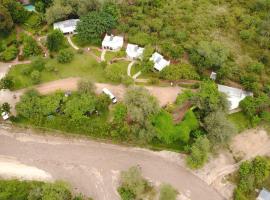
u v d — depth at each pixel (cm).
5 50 10394
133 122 8862
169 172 8494
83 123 8881
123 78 9688
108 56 10419
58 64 10212
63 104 9356
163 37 10850
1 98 9544
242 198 7944
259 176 8225
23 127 9119
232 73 9900
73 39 10888
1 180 8238
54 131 9056
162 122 8688
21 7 11100
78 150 8831
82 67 10162
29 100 9088
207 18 11531
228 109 9000
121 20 11194
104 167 8556
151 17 11462
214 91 9006
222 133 8362
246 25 11281
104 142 8956
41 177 8369
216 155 8738
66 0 11119
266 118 9131
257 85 9525
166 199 7775
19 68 10138
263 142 8988
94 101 9144
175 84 9825
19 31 11075
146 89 9100
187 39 10819
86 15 10562
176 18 11438
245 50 10675
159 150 8812
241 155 8738
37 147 8881
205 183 8331
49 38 10156
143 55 10019
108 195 8125
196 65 10031
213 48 10075
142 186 7994
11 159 8662
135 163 8625
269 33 10869
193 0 12175
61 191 7756
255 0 12081
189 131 8675
